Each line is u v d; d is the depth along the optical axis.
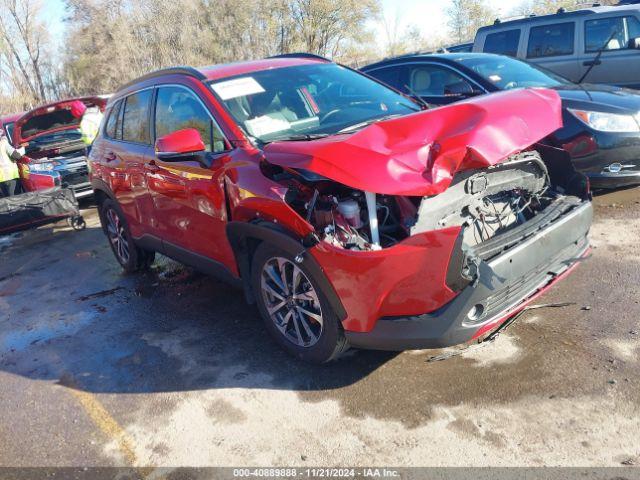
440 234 2.79
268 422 3.20
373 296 2.98
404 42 28.91
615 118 5.56
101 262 6.68
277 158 3.16
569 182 3.90
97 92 39.09
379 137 2.95
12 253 7.62
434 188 2.82
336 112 4.21
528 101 3.38
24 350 4.55
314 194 3.16
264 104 4.07
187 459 3.00
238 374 3.72
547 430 2.85
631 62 8.44
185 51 31.39
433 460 2.76
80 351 4.39
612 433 2.78
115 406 3.58
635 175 5.65
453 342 2.96
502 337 3.71
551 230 3.33
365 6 28.80
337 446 2.95
